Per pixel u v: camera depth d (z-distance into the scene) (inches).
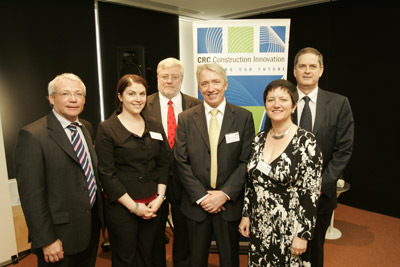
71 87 60.2
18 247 108.8
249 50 97.5
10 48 135.3
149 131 72.8
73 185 61.6
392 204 143.6
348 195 159.0
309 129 73.5
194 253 73.4
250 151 73.2
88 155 66.6
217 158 71.4
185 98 96.7
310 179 57.6
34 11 141.2
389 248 113.1
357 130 151.8
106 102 175.8
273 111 59.3
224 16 209.9
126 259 72.7
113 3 172.6
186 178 71.7
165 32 201.9
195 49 99.0
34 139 57.3
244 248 106.4
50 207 59.5
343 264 102.0
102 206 69.8
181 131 74.4
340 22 153.3
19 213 127.8
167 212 89.7
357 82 149.3
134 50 125.6
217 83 69.6
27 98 142.6
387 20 135.8
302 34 173.5
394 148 139.9
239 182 70.1
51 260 59.1
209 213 72.2
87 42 162.9
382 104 141.6
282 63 97.7
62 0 150.3
